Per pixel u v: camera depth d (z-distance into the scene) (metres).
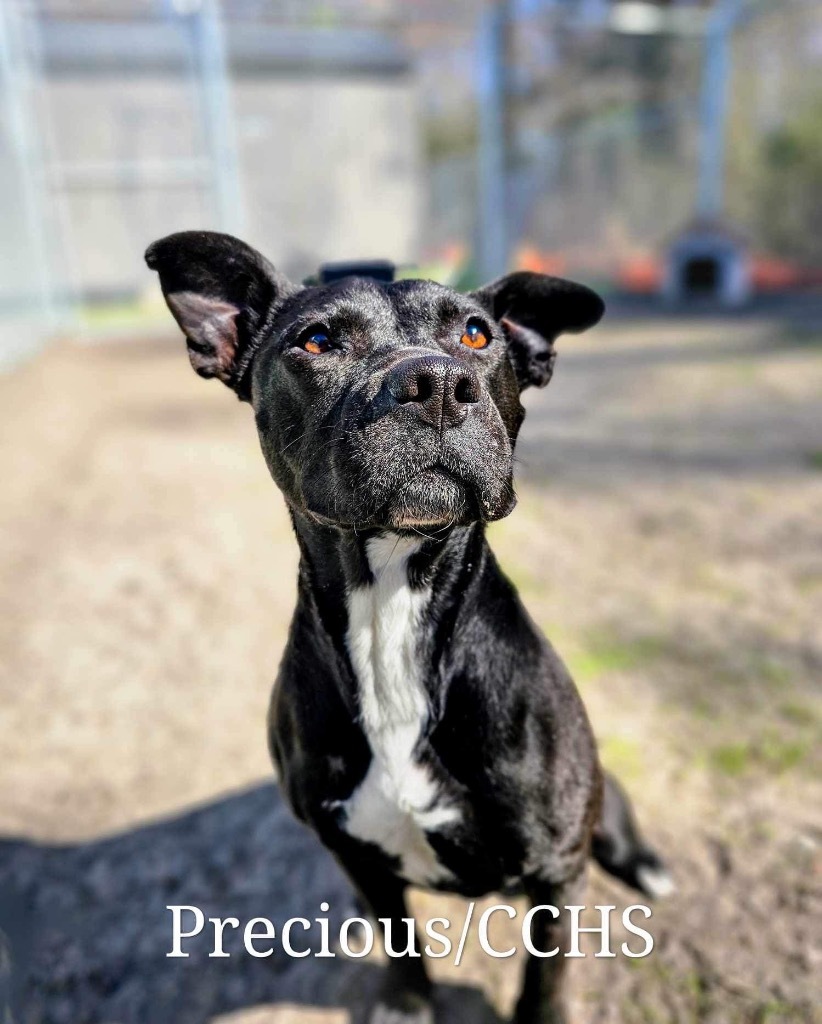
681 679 0.84
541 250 3.80
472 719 0.44
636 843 0.59
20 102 2.77
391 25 3.23
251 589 1.12
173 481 1.59
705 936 0.56
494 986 0.54
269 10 3.06
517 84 3.52
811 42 3.62
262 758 0.78
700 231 3.31
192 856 0.67
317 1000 0.55
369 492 0.38
